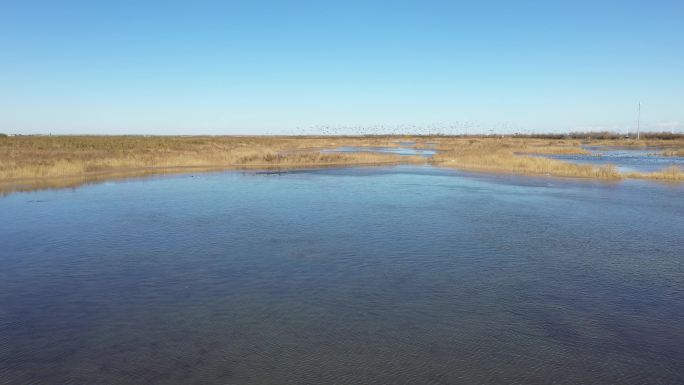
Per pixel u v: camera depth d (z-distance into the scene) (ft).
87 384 26.18
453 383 26.22
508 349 30.17
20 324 33.88
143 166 156.46
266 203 84.38
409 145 371.35
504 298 38.73
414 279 43.16
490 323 33.96
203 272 45.24
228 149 253.24
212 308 36.60
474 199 88.94
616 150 284.20
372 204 83.15
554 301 38.14
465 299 38.47
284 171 147.54
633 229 63.57
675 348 30.53
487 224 66.23
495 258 49.73
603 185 110.63
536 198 90.17
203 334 32.24
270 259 49.29
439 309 36.42
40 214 74.28
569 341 31.32
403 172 144.05
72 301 38.17
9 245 55.31
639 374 27.40
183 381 26.43
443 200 87.61
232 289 40.68
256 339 31.48
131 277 43.88
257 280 42.93
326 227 64.39
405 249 53.06
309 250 52.70
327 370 27.55
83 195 94.63
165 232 61.72
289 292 39.96
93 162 147.33
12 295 39.47
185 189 103.91
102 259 49.57
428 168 157.89
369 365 28.12
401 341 31.17
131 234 60.70
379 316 35.09
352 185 110.93
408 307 36.81
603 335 32.27
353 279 43.19
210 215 73.26
